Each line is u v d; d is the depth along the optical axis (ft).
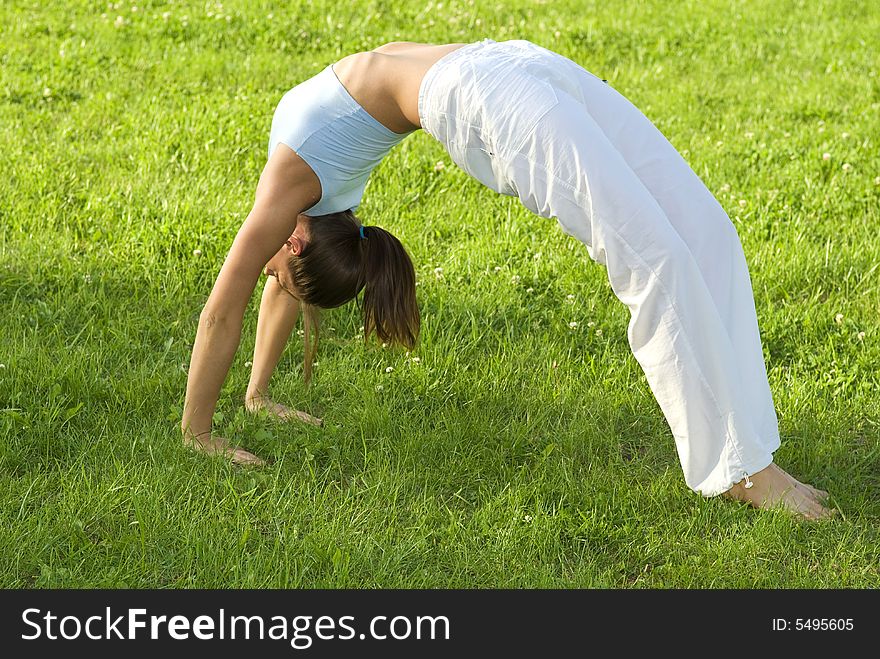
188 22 39.32
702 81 36.19
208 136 28.43
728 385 14.43
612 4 45.44
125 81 33.14
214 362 15.55
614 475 16.10
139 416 16.90
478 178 15.08
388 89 14.82
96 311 20.21
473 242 23.56
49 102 31.07
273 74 34.63
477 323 20.34
